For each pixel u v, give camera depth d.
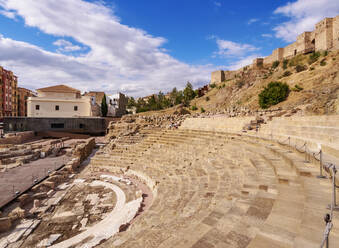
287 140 16.12
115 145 32.62
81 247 10.78
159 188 16.27
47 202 16.88
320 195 6.09
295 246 3.83
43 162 28.62
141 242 6.71
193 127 37.38
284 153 12.12
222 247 4.39
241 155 15.64
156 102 108.56
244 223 5.42
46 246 11.13
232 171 12.90
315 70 62.34
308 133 15.60
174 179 17.08
